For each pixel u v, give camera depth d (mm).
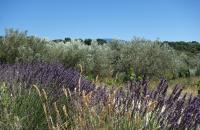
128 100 3744
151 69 20484
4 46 15305
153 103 3615
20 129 4242
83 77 6328
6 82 5410
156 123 3535
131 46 21172
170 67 21578
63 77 5773
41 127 4645
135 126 3492
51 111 4840
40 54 15852
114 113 3629
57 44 18578
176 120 3492
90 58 17625
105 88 4379
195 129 3473
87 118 3746
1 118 4496
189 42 43969
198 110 3523
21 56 15078
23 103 4797
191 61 29359
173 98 3688
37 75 5586
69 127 4020
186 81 18984
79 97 4270
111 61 20281
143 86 3877
